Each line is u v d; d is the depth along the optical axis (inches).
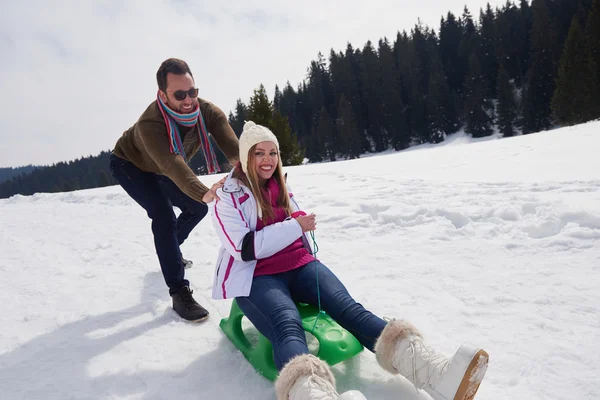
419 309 97.8
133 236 195.6
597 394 64.3
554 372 71.0
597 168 254.5
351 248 147.1
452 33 2760.8
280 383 57.9
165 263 106.4
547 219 147.1
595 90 1454.2
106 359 87.0
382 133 2321.6
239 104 2126.0
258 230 79.5
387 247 144.4
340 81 2662.4
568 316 89.2
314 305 78.8
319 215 193.0
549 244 130.7
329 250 147.3
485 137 2009.1
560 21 2436.0
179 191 116.9
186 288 106.8
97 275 142.3
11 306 118.6
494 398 65.7
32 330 102.8
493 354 77.9
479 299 100.3
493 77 2395.4
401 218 174.1
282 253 80.4
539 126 1863.9
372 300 104.3
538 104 1862.7
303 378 56.4
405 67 2554.1
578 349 76.9
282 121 1189.7
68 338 97.4
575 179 217.5
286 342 64.7
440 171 326.0
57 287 132.6
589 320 86.9
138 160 109.3
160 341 93.3
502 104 1926.7
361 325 69.7
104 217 253.4
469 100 2031.3
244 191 79.9
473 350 55.2
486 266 120.1
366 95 2501.2
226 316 104.6
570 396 64.7
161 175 116.0
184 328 99.3
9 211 305.3
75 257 166.9
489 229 149.2
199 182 91.4
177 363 83.8
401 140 2174.0
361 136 2346.2
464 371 54.8
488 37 2484.0
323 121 2267.5
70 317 109.0
